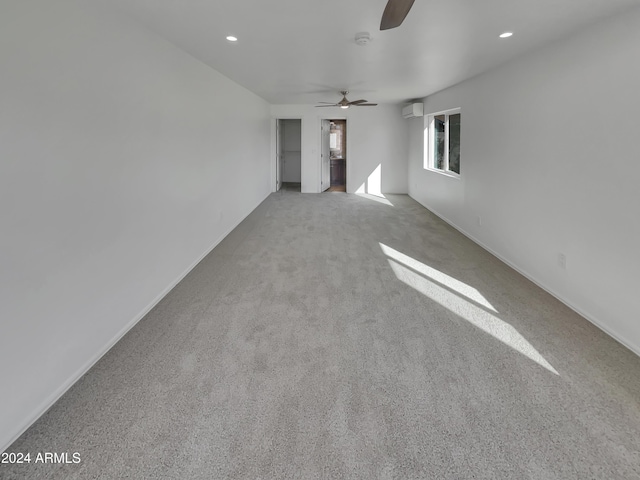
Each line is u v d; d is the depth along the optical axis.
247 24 2.84
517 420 1.77
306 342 2.50
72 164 2.08
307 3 2.43
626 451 1.59
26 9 1.75
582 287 2.86
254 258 4.34
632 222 2.37
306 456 1.58
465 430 1.72
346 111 9.24
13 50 1.68
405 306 3.04
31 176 1.79
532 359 2.28
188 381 2.09
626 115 2.40
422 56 3.77
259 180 7.95
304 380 2.09
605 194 2.60
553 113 3.20
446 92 6.17
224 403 1.91
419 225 6.02
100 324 2.35
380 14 2.62
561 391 1.98
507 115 4.05
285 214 6.89
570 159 2.97
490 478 1.47
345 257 4.37
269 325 2.74
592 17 2.54
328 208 7.49
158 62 3.13
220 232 5.08
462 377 2.11
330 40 3.25
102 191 2.37
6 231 1.65
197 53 3.78
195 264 4.09
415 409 1.86
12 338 1.69
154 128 3.08
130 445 1.64
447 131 6.69
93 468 1.52
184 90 3.71
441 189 6.59
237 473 1.50
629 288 2.40
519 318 2.82
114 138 2.50
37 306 1.83
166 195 3.33
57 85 1.96
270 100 8.15
